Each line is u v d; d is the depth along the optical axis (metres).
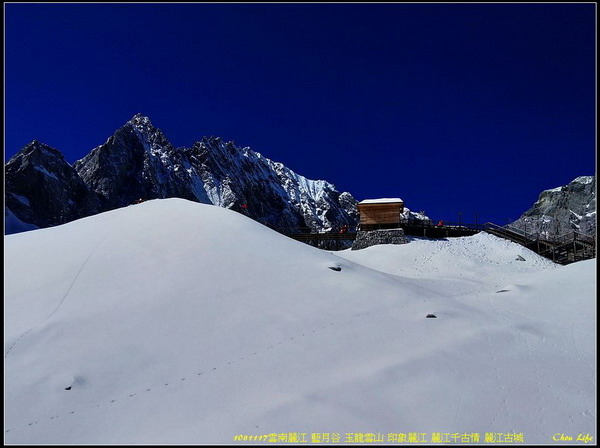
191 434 9.27
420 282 25.52
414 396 10.44
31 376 11.52
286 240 24.33
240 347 13.33
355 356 12.66
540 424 9.56
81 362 12.24
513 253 35.84
